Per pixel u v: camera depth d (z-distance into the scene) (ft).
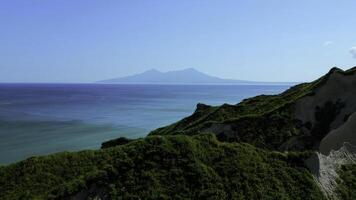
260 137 177.06
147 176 97.96
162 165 101.96
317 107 186.91
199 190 96.12
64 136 338.75
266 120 184.44
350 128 155.33
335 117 181.37
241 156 110.01
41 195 101.91
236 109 232.73
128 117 495.00
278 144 172.86
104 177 96.73
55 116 500.74
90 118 480.64
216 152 110.22
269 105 218.59
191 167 101.50
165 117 495.41
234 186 99.04
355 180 117.39
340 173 119.14
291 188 103.45
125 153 105.40
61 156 123.44
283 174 107.65
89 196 93.56
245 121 186.60
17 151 273.95
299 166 113.09
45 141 313.94
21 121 442.09
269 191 100.01
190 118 262.47
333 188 110.32
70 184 96.99
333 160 124.36
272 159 113.19
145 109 613.93
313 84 216.54
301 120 182.80
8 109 601.62
